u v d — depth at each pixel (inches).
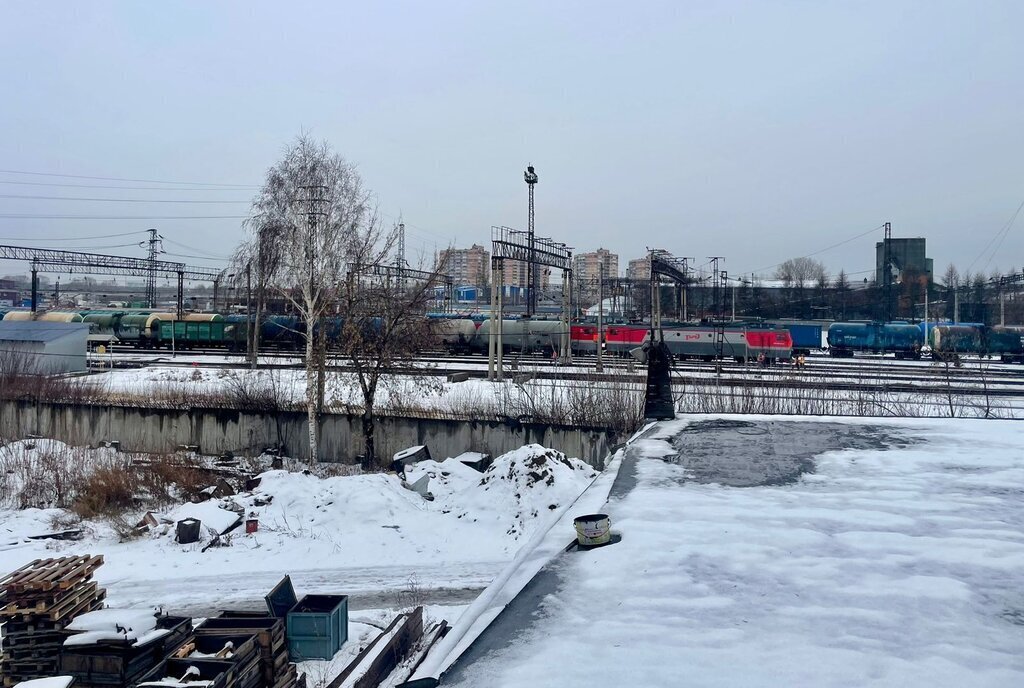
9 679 341.4
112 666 329.7
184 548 737.6
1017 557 198.8
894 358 2097.7
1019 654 142.4
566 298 1621.6
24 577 369.1
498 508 810.8
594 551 211.3
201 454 1153.4
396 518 795.4
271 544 746.8
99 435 1185.4
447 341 1841.8
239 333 2065.7
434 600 621.6
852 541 214.1
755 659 142.0
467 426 1040.2
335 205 1157.1
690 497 267.6
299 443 1124.5
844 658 141.3
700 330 1902.1
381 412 1080.2
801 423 446.6
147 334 2213.3
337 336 1205.7
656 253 1739.7
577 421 993.5
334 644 508.4
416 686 136.9
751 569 193.5
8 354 1371.8
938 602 169.2
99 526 813.9
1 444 1075.9
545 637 156.3
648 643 150.9
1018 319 2967.5
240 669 370.3
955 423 440.1
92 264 2145.7
